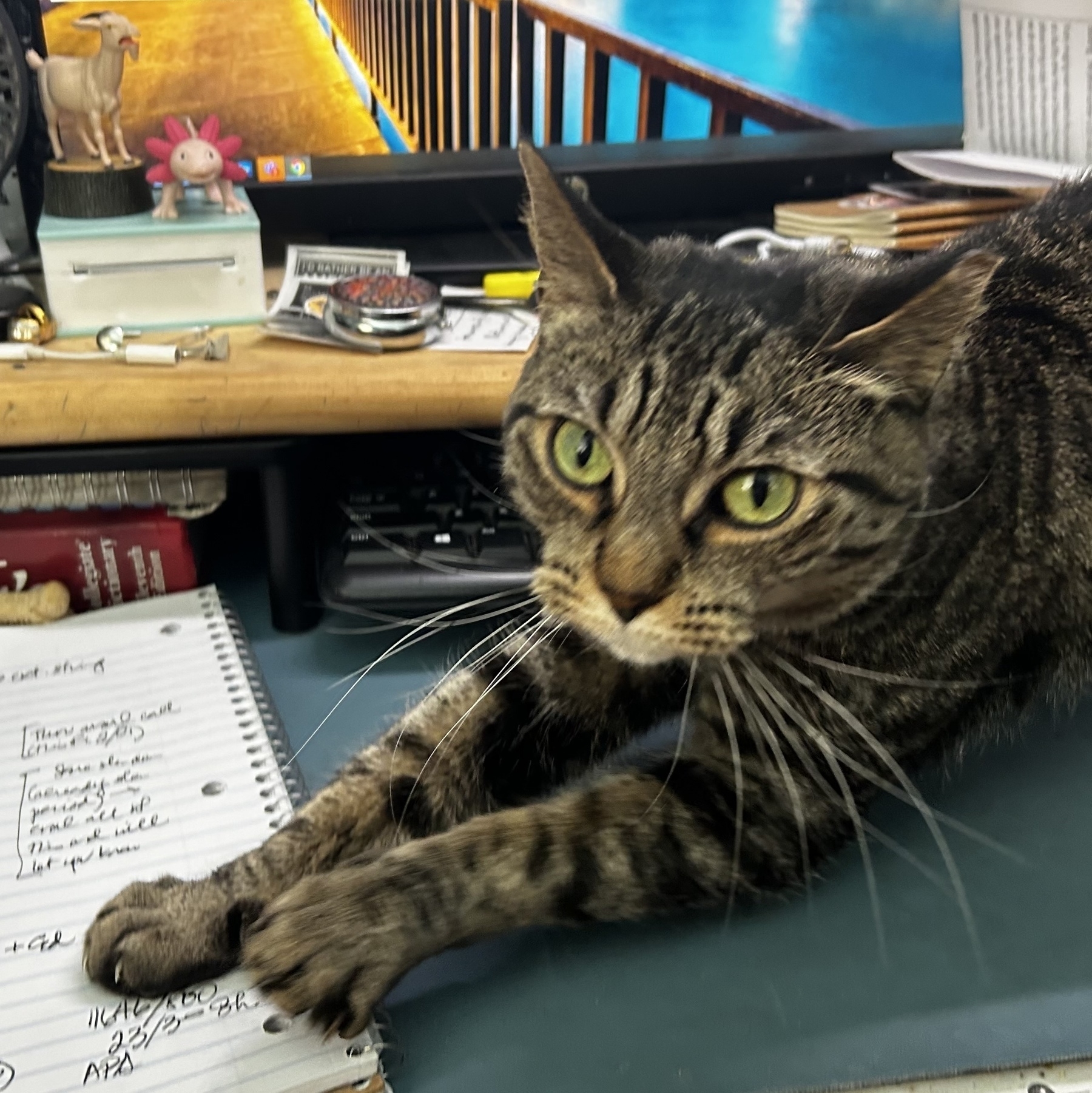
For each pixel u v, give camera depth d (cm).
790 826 51
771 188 100
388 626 66
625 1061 40
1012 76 99
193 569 69
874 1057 40
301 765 56
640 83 93
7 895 46
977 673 59
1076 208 72
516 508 65
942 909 48
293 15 83
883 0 96
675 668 61
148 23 80
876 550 53
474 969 45
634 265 53
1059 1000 43
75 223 73
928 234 91
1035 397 61
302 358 69
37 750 55
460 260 90
